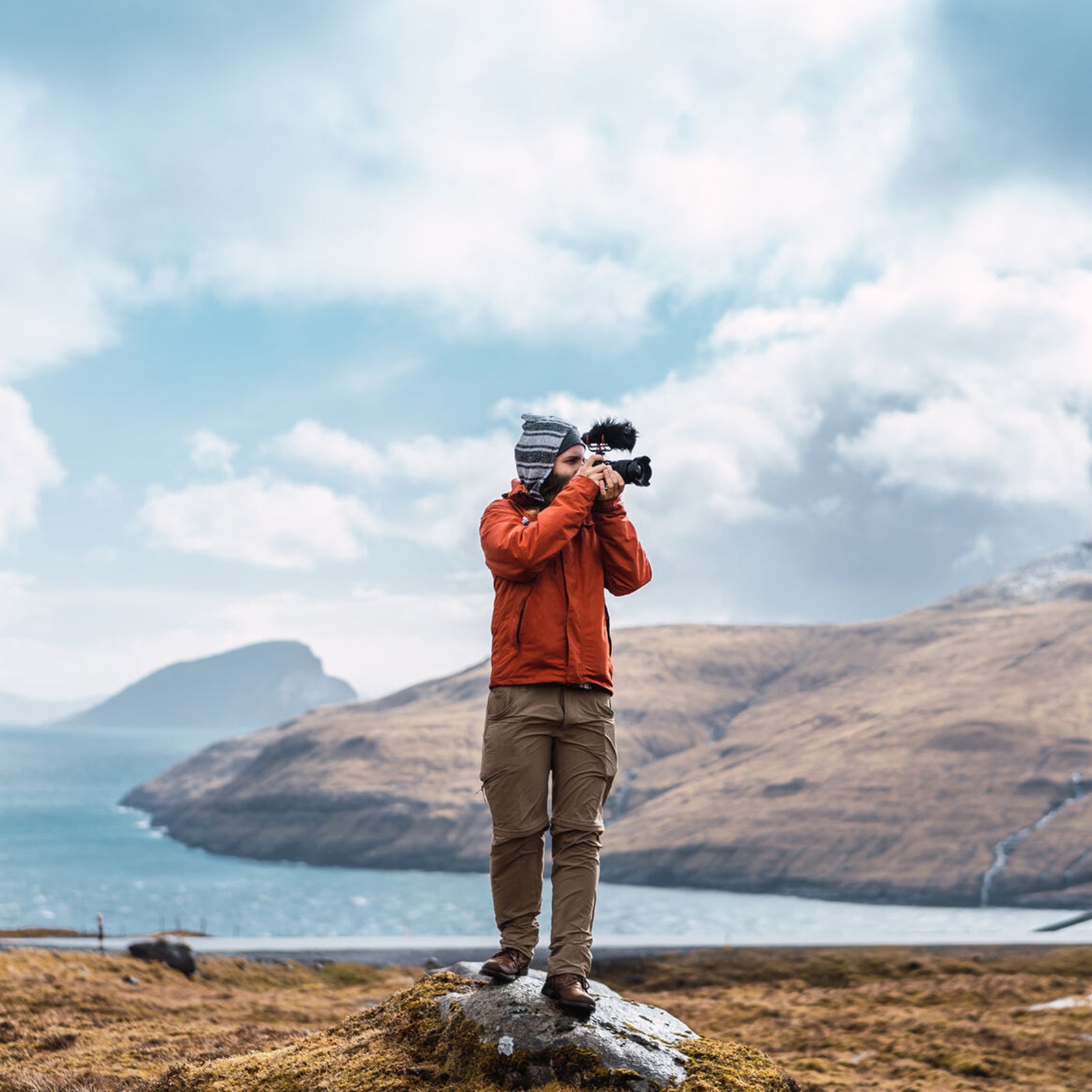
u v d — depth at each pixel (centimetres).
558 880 576
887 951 4456
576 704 574
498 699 581
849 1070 1797
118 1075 877
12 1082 844
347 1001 2597
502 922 607
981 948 4525
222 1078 645
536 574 566
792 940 4888
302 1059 633
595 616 583
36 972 2403
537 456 601
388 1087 549
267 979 3353
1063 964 4044
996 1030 2152
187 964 3150
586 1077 534
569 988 565
